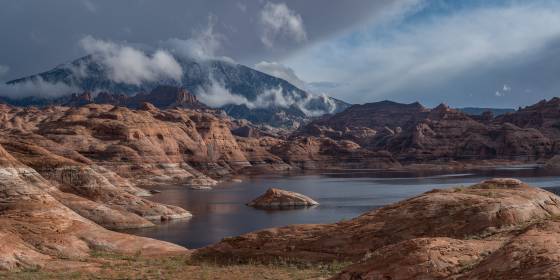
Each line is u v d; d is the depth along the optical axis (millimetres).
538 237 15906
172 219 74625
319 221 72375
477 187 34781
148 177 150375
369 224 31625
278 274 26500
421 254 18938
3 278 27562
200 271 28531
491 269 15195
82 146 148250
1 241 33094
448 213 30000
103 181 75250
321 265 28641
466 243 20047
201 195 116500
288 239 32844
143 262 33688
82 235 43125
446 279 17109
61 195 63594
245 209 88750
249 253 32719
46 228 42188
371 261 20109
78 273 28766
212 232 62500
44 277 27688
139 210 73188
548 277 13266
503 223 28109
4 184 46250
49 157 73938
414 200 33031
